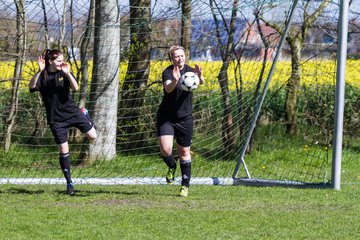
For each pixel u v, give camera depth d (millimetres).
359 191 31609
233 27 41656
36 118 44344
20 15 41906
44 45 45938
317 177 38750
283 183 33281
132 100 44844
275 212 25031
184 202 27203
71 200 27609
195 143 41094
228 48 41219
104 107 41219
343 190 31875
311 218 23906
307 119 50062
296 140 49750
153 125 43500
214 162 40344
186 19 41562
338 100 31859
